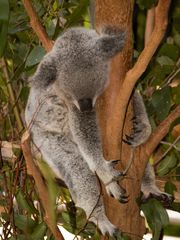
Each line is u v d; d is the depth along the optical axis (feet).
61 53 13.70
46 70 13.61
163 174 15.80
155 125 16.14
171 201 14.78
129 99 11.73
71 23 14.02
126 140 12.83
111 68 12.42
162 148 16.21
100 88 13.24
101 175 13.73
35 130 16.61
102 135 12.82
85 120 14.48
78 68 13.39
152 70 15.52
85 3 13.38
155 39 10.33
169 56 15.53
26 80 16.34
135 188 13.14
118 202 13.25
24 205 14.52
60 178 16.49
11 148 15.93
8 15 10.19
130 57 12.18
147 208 13.55
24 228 14.48
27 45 15.78
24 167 14.48
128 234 13.24
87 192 15.49
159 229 13.47
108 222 13.96
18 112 16.01
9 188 14.92
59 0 15.70
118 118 11.72
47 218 11.91
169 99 14.62
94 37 13.74
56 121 16.24
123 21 12.18
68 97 14.16
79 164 16.03
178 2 15.34
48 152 16.62
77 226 14.26
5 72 15.64
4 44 10.63
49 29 15.19
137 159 12.92
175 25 15.64
